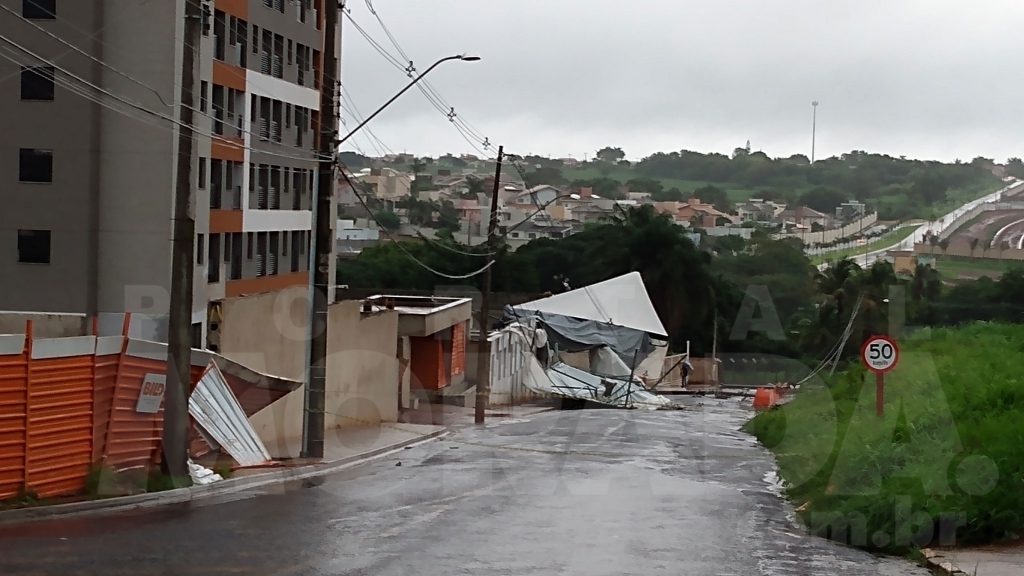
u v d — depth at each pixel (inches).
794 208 4724.4
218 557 481.1
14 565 451.2
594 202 4665.4
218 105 1732.3
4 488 612.1
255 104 1882.4
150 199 1549.0
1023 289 2421.3
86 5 1530.5
